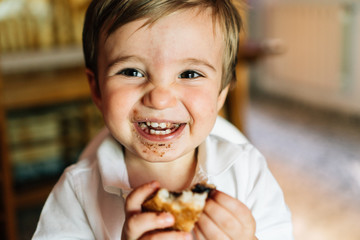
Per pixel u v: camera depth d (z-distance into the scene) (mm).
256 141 2922
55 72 2164
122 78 648
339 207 2121
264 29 3938
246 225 601
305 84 3719
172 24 625
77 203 773
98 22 679
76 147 2211
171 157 663
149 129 668
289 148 2795
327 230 1949
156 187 586
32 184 2070
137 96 639
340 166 2521
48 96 1874
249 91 4145
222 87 747
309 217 2049
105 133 917
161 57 624
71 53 2336
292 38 3711
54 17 2355
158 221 549
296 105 3699
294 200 2189
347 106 3414
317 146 2812
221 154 790
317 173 2449
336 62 3398
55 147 2154
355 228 1958
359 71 3283
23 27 2291
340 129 3111
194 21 639
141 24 623
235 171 788
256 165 815
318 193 2248
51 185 2074
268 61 4020
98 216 750
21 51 2293
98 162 758
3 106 1639
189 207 575
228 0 720
